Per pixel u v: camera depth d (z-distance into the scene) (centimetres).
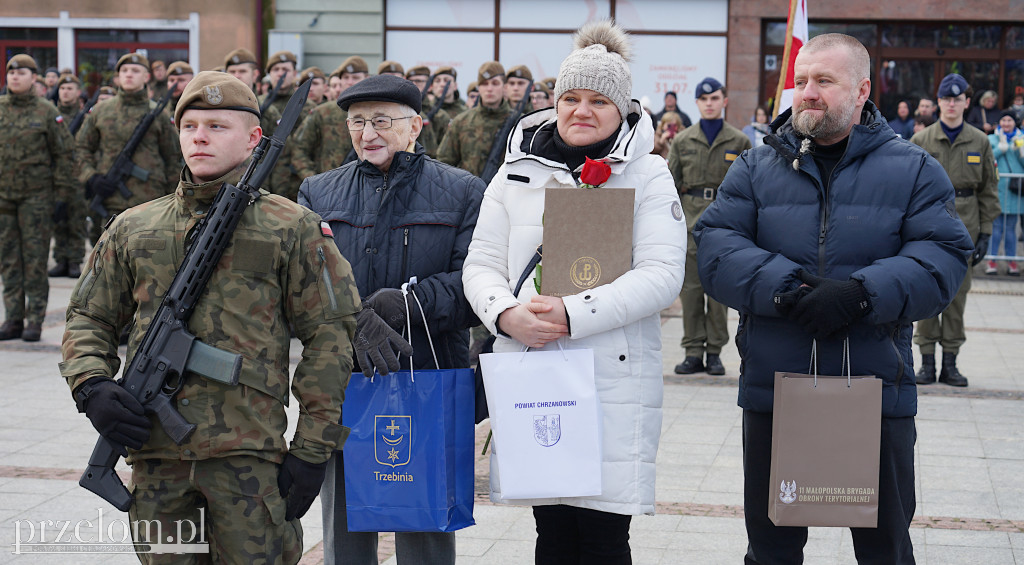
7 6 1723
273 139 290
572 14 1681
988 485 535
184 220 290
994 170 794
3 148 873
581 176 335
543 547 361
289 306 294
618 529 349
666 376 797
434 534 370
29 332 895
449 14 1689
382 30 1692
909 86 1702
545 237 335
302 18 1689
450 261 375
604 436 338
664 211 345
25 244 889
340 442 292
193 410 280
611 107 345
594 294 330
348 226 375
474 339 827
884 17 1656
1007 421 664
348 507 348
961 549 447
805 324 325
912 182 336
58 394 719
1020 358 866
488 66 870
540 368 335
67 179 906
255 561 285
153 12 1702
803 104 338
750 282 340
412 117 377
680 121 1180
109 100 921
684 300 803
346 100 372
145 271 287
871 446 328
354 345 343
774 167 352
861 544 350
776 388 333
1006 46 1675
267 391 285
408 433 343
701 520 486
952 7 1644
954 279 331
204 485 282
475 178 385
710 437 626
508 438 334
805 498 329
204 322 282
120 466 573
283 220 290
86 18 1714
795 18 702
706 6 1661
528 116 363
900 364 337
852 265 338
